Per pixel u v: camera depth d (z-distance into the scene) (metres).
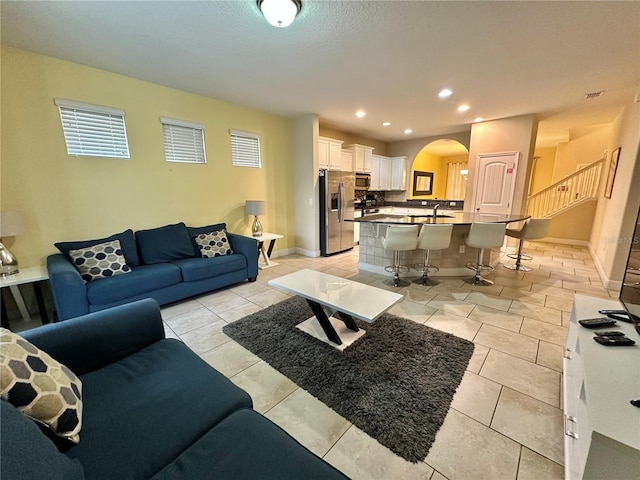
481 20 2.05
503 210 5.03
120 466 0.90
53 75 2.67
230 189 4.29
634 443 0.87
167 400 1.16
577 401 1.35
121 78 3.07
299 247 5.39
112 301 2.58
